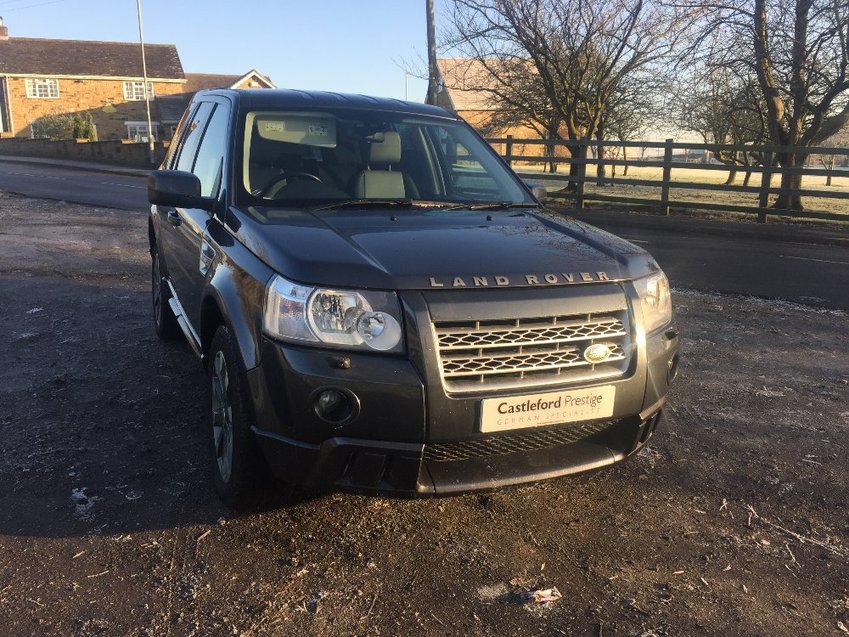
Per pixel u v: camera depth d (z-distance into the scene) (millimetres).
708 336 6496
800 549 3121
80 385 4781
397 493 2793
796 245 12617
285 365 2703
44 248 10086
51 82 51312
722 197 23031
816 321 7098
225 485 3232
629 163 17047
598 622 2609
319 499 3385
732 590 2820
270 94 4344
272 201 3689
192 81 57781
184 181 3707
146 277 8367
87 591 2691
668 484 3666
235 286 3090
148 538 3045
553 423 2857
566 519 3307
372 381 2641
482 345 2736
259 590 2723
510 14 20375
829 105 17656
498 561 2961
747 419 4555
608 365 2975
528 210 4023
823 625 2627
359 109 4402
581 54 21250
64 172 28906
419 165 4297
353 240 3043
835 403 4867
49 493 3379
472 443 2814
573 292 2895
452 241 3121
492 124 25906
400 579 2818
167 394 4656
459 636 2514
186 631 2494
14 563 2846
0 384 4758
